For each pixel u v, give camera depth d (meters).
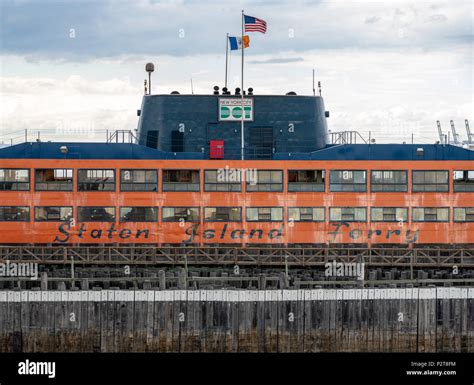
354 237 60.16
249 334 52.00
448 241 60.25
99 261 58.44
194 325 51.94
